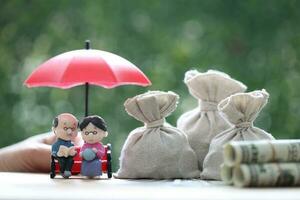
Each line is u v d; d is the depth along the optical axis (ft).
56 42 18.54
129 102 7.09
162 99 7.11
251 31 18.70
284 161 6.24
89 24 18.65
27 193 5.77
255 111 6.96
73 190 6.04
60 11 18.75
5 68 18.45
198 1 18.90
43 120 18.29
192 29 19.03
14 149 8.21
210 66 18.56
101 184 6.59
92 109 17.88
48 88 18.35
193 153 7.17
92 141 7.06
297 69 18.30
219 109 7.02
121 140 17.67
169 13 18.90
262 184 6.12
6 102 18.38
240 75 18.48
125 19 18.70
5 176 7.47
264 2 18.66
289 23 18.57
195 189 6.10
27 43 18.61
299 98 18.08
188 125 7.45
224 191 5.92
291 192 5.82
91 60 7.17
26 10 18.65
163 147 7.04
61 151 7.05
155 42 18.76
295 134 17.83
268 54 18.51
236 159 6.11
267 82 18.25
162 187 6.30
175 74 18.49
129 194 5.74
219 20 18.86
